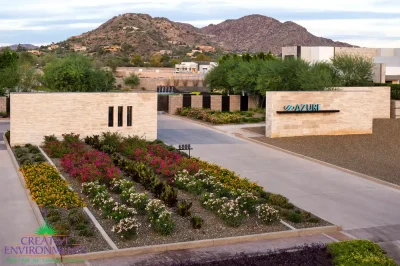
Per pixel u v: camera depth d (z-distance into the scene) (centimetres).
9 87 5153
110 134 3253
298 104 3616
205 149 3192
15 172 2506
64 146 2872
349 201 2122
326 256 1455
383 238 1697
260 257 1437
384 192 2278
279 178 2502
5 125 4078
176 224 1738
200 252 1532
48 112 3212
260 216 1780
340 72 5056
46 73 5259
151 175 2245
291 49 6700
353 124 3778
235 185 2188
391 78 6700
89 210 1859
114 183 2134
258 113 4834
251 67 5006
